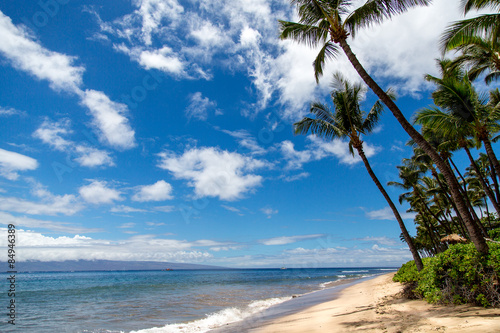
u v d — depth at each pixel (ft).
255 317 39.58
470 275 24.98
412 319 23.20
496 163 39.86
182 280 188.44
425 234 150.00
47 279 212.43
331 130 51.37
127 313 48.93
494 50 37.01
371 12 31.53
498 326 16.74
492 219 116.88
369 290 62.85
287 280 173.27
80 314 48.70
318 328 25.82
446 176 26.68
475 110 39.88
